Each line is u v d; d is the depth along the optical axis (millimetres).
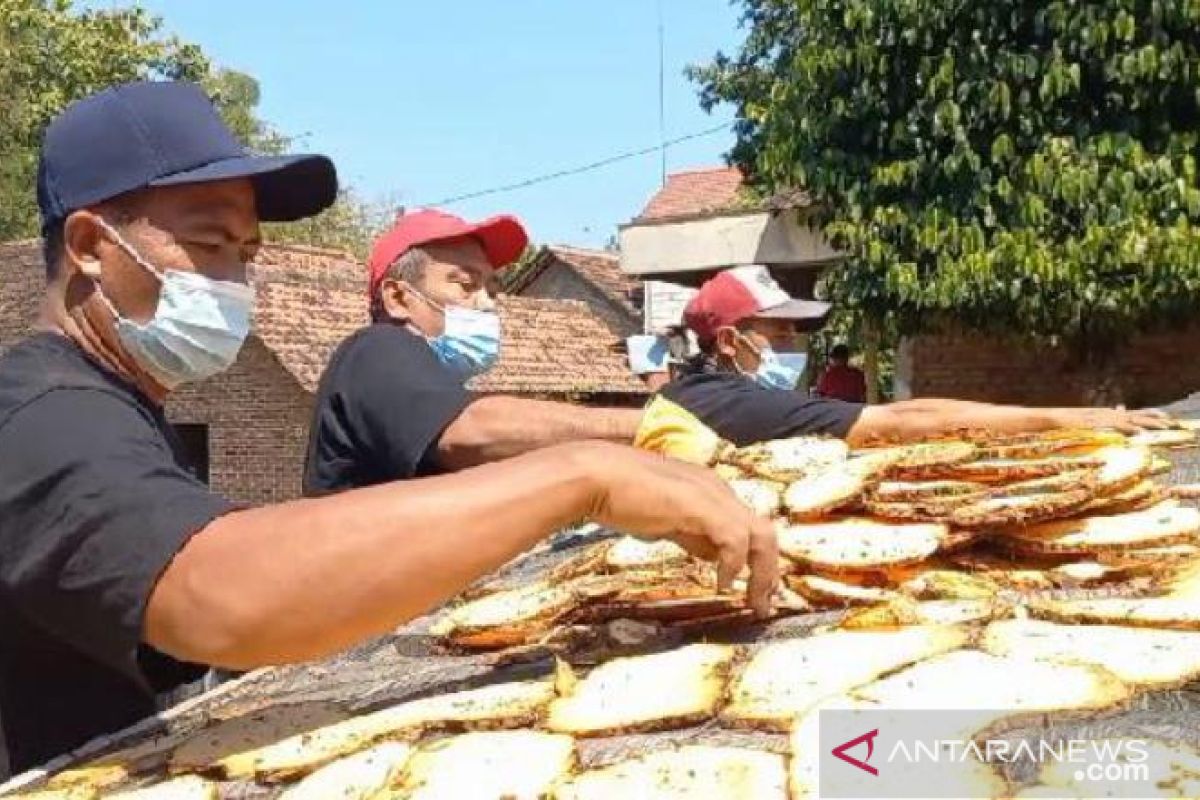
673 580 2236
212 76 27781
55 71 24625
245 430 15008
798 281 11695
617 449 1706
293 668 2463
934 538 2225
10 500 1627
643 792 1411
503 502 1563
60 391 1720
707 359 4582
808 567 2191
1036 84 8578
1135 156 8305
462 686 2045
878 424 3299
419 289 3629
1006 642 1759
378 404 3096
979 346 10586
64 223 2023
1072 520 2354
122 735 2088
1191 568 2152
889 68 8906
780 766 1437
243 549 1509
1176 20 8250
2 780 2023
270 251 17469
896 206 8945
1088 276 8500
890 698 1562
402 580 1506
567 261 28391
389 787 1558
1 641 2002
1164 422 3650
